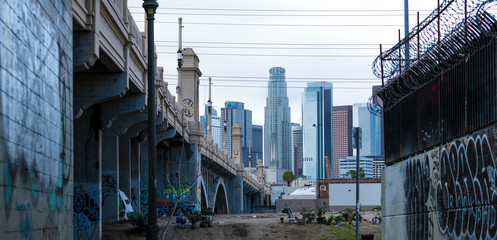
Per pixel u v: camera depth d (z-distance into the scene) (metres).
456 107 22.45
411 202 27.09
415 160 26.59
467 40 20.66
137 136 55.69
